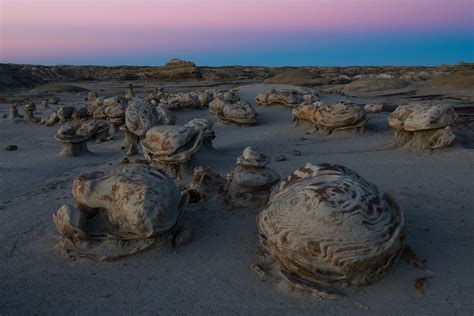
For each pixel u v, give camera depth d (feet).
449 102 66.49
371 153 32.42
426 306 12.80
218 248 16.80
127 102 49.06
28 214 21.08
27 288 14.47
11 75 141.49
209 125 33.30
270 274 14.70
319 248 13.43
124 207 16.24
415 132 31.53
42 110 77.20
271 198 16.01
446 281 13.97
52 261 16.21
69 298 13.83
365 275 13.64
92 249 16.55
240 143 38.29
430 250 15.99
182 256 16.28
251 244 16.97
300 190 14.60
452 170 26.32
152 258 16.08
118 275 15.10
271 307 13.05
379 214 13.93
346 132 39.99
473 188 22.77
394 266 14.38
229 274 14.94
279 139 39.86
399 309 12.72
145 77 193.26
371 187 15.17
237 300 13.46
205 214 19.83
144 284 14.51
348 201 13.78
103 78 197.88
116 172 17.56
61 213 16.71
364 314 12.56
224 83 148.87
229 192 20.86
